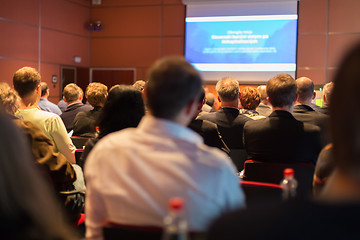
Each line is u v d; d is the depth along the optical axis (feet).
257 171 7.29
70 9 31.14
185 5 30.83
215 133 9.15
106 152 4.00
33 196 2.48
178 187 3.66
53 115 9.01
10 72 26.50
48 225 2.46
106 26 32.76
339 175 2.06
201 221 3.65
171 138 3.82
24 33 27.40
